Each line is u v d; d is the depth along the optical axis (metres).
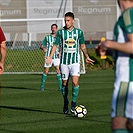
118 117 13.34
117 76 13.48
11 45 75.88
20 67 66.00
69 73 27.92
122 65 13.40
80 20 87.75
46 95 38.09
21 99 35.50
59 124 24.17
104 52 13.14
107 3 87.75
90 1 87.81
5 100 34.91
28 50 67.31
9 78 56.66
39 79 54.75
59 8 86.19
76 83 27.53
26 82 50.81
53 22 77.44
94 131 22.17
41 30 77.50
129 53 13.02
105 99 34.66
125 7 13.35
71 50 27.80
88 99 34.78
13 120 25.61
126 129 13.27
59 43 28.47
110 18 88.12
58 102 33.44
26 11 85.50
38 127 23.38
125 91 13.31
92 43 88.06
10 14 84.88
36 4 85.56
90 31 88.19
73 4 86.94
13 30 77.88
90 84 47.28
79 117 26.36
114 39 13.55
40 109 29.91
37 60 66.19
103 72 63.66
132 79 13.32
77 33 27.83
